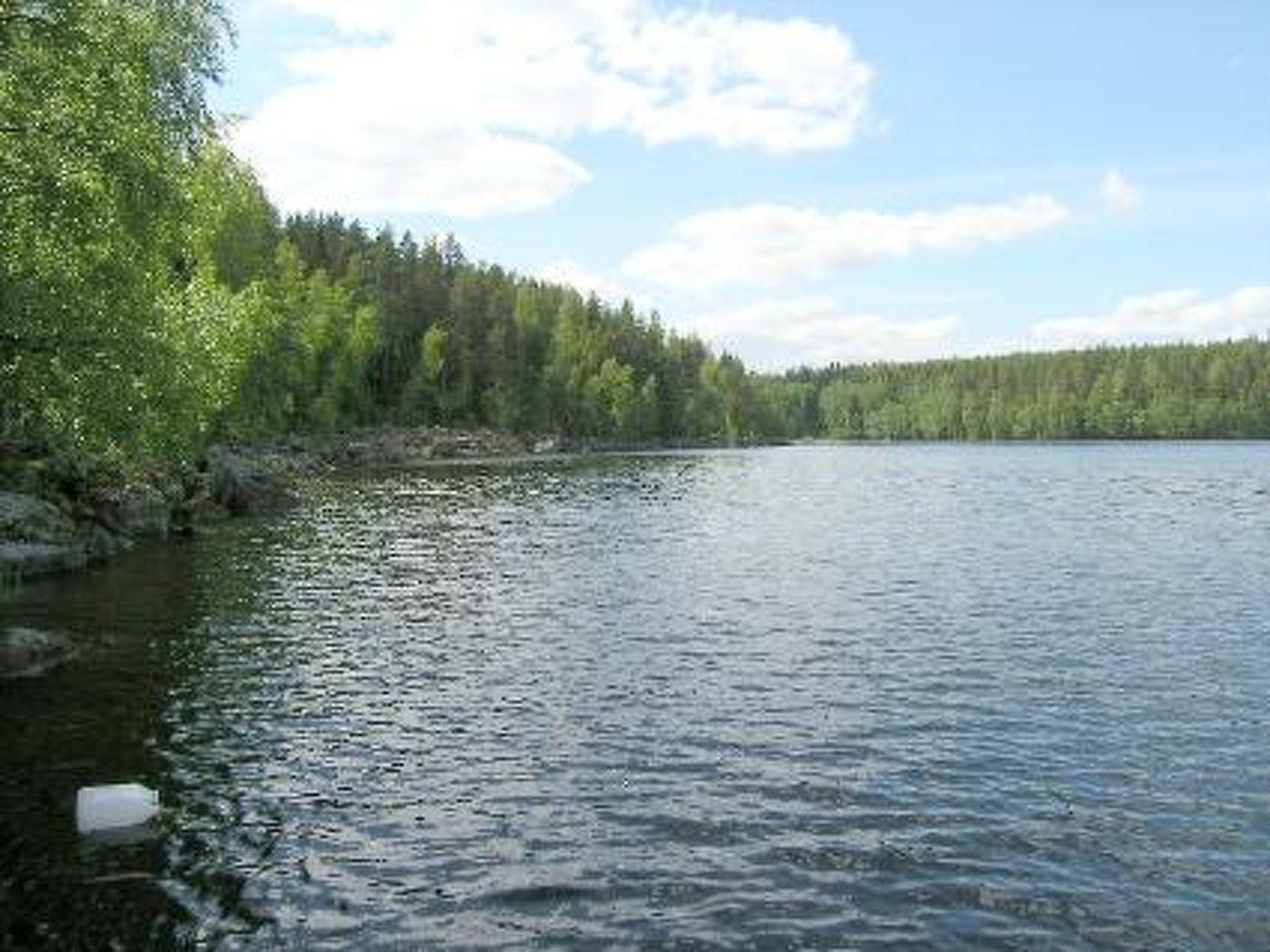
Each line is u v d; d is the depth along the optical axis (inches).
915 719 828.0
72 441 1180.5
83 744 738.2
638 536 2085.4
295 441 4633.4
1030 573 1612.9
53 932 481.7
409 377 6235.2
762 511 2719.0
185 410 1673.2
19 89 954.1
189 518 1973.4
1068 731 797.9
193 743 745.6
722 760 728.3
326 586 1393.9
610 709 850.1
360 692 886.4
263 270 4060.0
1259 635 1139.3
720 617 1239.5
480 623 1186.0
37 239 983.6
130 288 1126.4
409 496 2901.1
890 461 6274.6
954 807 647.1
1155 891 537.6
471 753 738.8
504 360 6525.6
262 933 485.7
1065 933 495.2
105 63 1008.2
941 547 1937.7
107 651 1002.1
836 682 940.6
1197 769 715.4
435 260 7258.9
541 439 6599.4
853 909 517.7
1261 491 3481.8
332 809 634.2
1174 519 2486.5
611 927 498.3
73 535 1525.6
